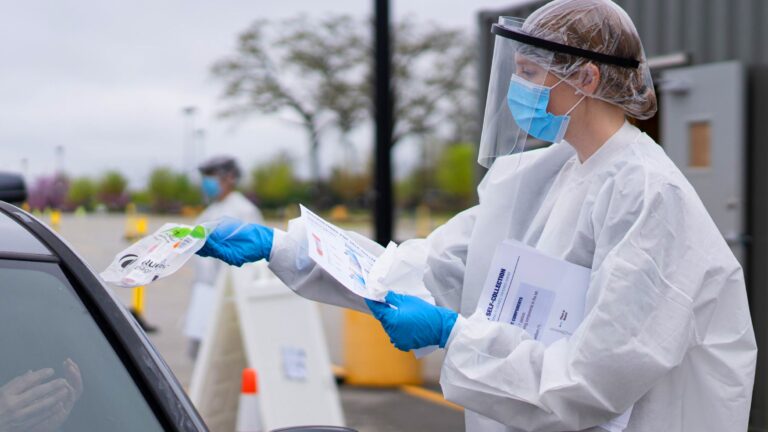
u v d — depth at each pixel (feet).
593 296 6.92
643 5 22.45
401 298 7.41
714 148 20.17
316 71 129.59
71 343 6.39
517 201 8.22
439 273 8.66
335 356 30.48
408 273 7.84
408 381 25.07
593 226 7.29
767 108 19.36
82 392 6.28
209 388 16.33
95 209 133.80
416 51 123.13
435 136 130.82
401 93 124.06
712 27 20.62
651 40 22.25
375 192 26.55
